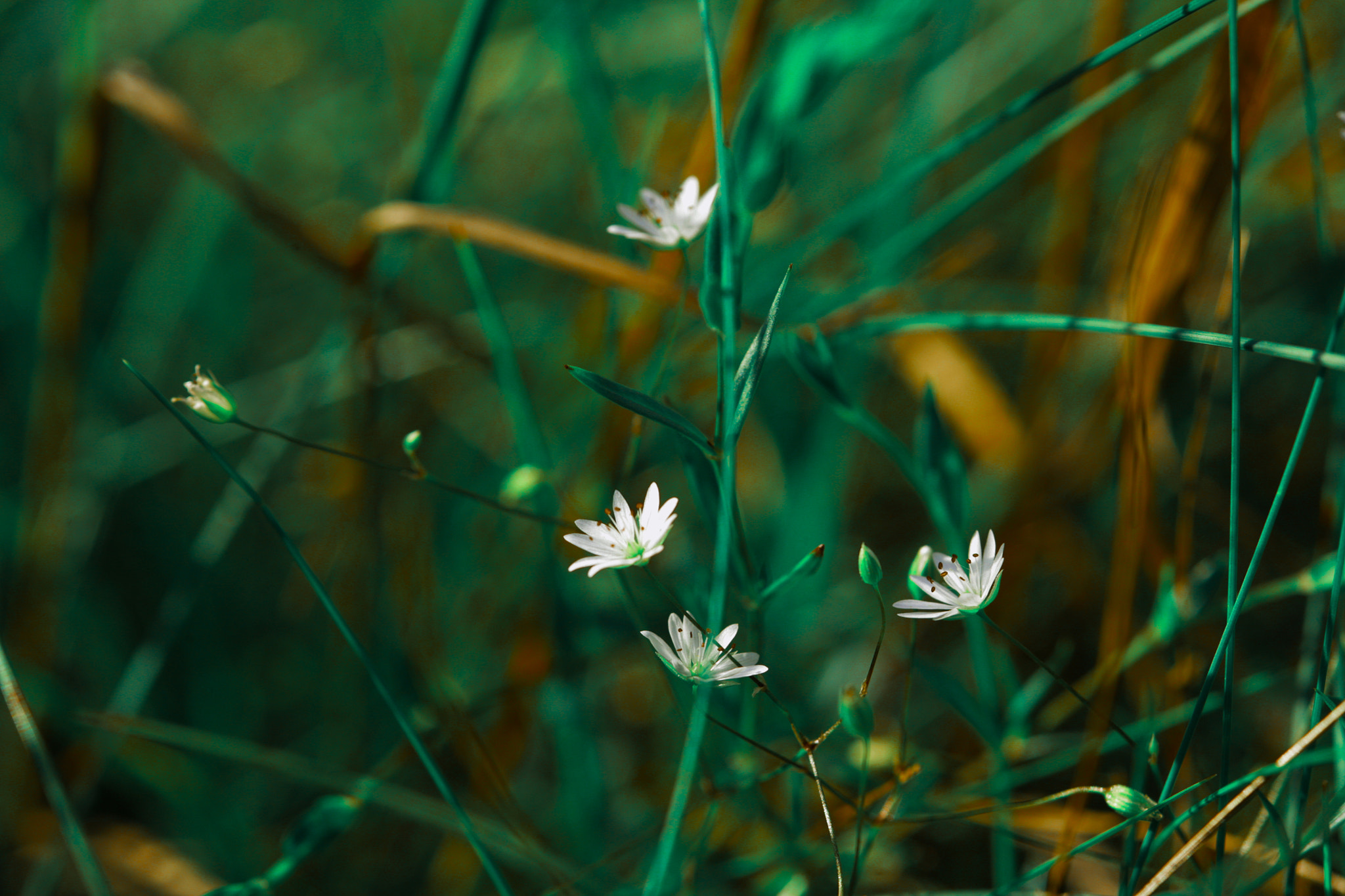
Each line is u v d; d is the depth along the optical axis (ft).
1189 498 1.11
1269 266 1.60
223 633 1.53
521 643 1.20
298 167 2.02
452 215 1.17
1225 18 1.07
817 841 1.14
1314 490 1.45
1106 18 1.21
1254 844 1.06
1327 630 1.00
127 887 1.24
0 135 1.70
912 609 0.99
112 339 1.71
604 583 1.26
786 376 1.54
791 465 1.50
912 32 1.11
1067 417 1.41
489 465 1.54
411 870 1.28
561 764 1.21
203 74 2.06
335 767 1.29
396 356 1.48
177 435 1.62
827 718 1.26
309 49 2.04
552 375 1.53
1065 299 1.25
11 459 1.63
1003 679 1.20
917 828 1.17
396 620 1.31
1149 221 1.10
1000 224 1.59
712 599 0.99
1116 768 1.21
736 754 1.15
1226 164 1.08
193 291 1.70
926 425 1.10
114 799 1.38
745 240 1.02
